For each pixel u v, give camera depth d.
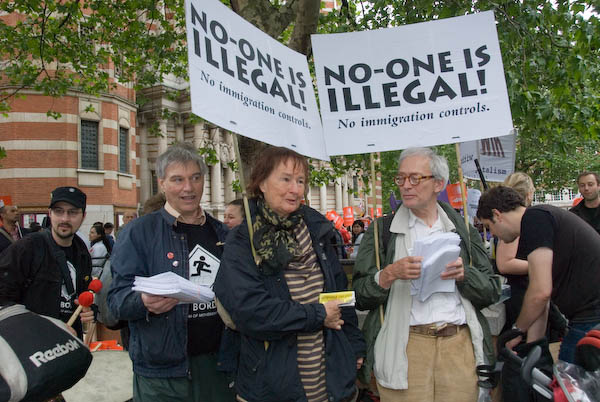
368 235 2.49
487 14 2.59
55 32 7.80
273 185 2.05
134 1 7.80
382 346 2.32
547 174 17.38
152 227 2.38
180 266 2.34
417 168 2.27
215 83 2.17
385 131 2.64
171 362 2.20
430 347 2.26
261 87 2.42
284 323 1.87
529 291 2.05
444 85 2.61
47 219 3.81
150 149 24.28
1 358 1.93
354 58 2.69
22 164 16.44
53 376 2.01
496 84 2.56
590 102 5.60
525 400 1.86
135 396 2.28
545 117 4.91
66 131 16.95
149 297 2.00
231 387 2.31
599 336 1.62
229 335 2.31
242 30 2.41
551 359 2.06
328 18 7.00
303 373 2.03
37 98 16.58
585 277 2.04
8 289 2.63
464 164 5.92
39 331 2.09
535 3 4.80
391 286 2.37
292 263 2.07
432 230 2.35
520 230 2.18
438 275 2.13
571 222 2.09
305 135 2.63
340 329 2.06
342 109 2.68
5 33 8.01
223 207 26.03
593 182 4.83
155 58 8.80
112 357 3.98
